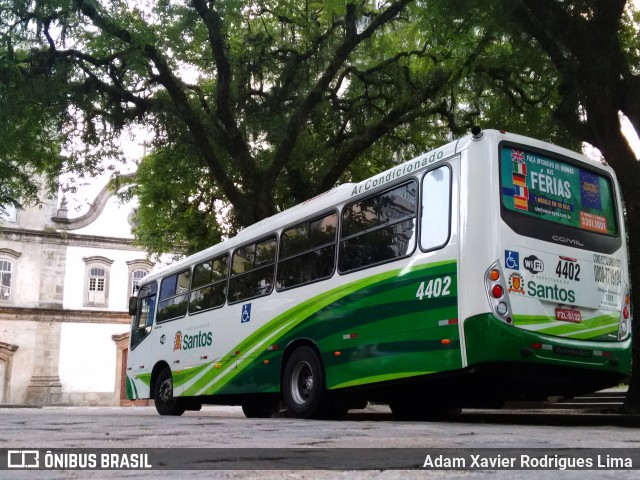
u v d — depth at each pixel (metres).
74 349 40.53
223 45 18.00
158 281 16.06
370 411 17.16
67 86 16.84
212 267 13.67
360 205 9.82
